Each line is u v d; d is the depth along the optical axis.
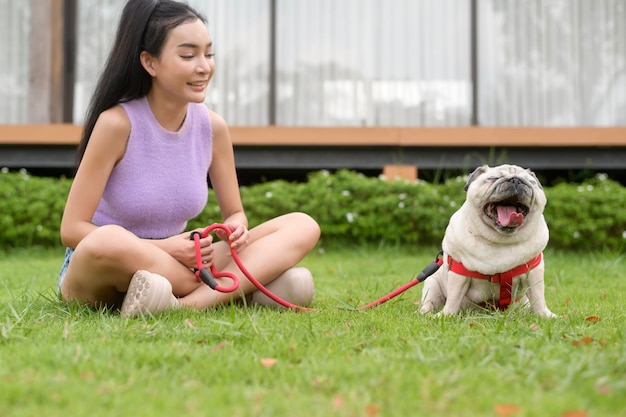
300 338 2.29
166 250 3.00
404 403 1.59
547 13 8.06
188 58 2.98
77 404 1.58
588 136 7.58
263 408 1.56
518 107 8.09
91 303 3.05
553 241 7.23
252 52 8.15
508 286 2.94
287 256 3.20
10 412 1.55
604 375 1.78
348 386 1.74
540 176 8.58
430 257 6.48
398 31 8.13
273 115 8.07
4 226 6.88
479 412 1.55
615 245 6.86
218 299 3.00
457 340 2.26
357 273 5.08
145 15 3.00
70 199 3.04
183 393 1.68
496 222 2.82
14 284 4.16
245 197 7.02
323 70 8.15
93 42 8.07
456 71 8.11
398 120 8.14
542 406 1.55
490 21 8.09
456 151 7.86
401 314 2.98
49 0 7.90
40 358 1.98
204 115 3.30
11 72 8.01
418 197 6.95
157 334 2.34
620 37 8.05
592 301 3.57
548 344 2.17
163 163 3.14
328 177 7.21
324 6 8.13
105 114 3.06
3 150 7.73
